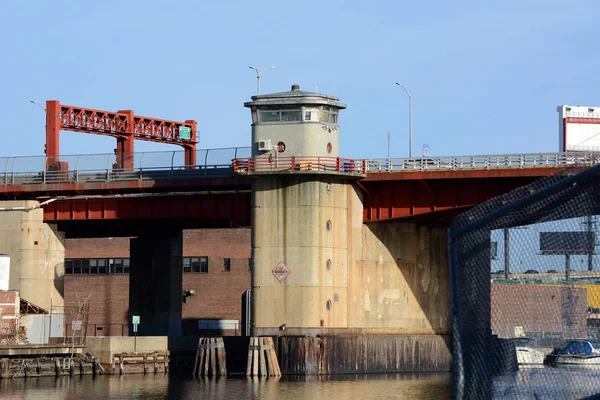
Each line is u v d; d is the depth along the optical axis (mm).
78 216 198375
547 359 50500
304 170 173500
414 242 193625
